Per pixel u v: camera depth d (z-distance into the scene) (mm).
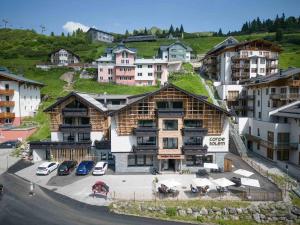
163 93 44281
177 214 31688
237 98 77062
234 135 60344
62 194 36062
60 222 28469
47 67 121875
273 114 53625
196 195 35562
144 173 44656
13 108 72562
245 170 42344
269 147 51312
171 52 136500
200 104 44719
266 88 64562
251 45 94000
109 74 104312
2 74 70750
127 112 44594
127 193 35969
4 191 36812
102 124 51906
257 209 32312
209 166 42406
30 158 52094
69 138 52656
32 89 81688
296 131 48719
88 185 39125
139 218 30406
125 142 44906
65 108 51594
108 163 50281
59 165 48031
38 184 39719
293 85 57469
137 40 191125
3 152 56938
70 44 172875
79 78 109375
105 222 28938
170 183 35406
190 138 45188
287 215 31953
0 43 171375
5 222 28109
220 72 101375
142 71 102438
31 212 30688
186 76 103938
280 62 129625
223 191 36469
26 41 176375
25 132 64250
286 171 46000
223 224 30328
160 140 44062
